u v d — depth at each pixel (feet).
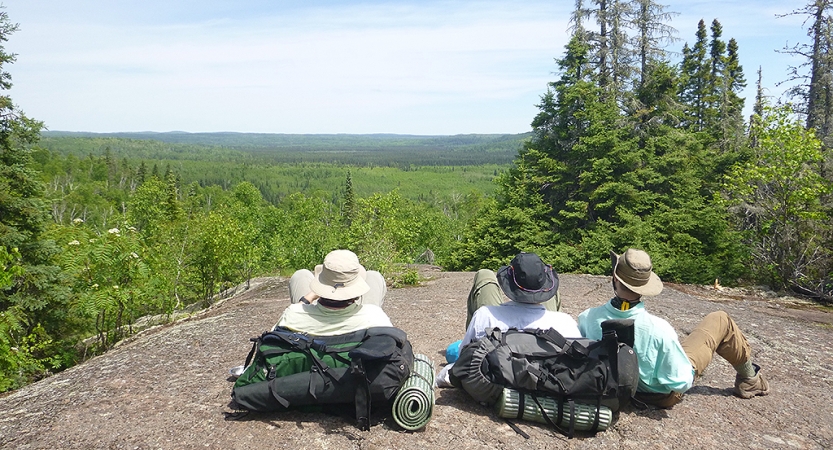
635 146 72.18
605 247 62.03
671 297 30.76
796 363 17.61
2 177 47.70
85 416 11.81
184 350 17.74
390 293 32.19
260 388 10.78
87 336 39.40
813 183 37.63
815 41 81.05
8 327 28.81
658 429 11.57
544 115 80.07
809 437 11.78
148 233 63.16
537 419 10.91
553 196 78.28
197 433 10.73
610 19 89.40
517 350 10.97
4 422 11.66
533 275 11.40
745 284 42.37
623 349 10.53
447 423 11.25
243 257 42.78
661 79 84.17
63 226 47.47
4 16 49.06
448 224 167.73
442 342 18.79
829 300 34.40
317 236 104.37
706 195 75.15
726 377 15.37
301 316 11.28
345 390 10.43
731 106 118.93
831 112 90.53
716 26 131.54
